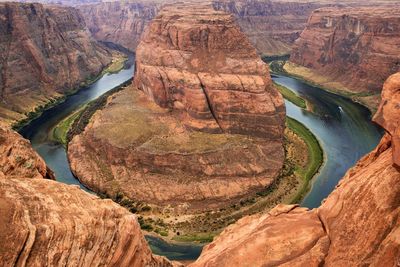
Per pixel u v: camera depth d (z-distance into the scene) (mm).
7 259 18062
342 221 28172
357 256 24891
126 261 25141
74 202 24031
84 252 21672
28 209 21047
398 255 22375
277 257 29312
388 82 28188
